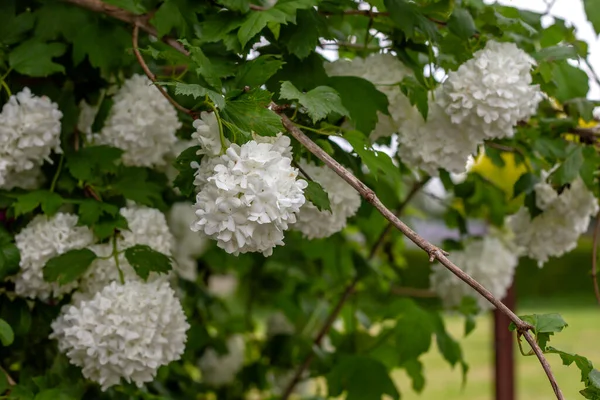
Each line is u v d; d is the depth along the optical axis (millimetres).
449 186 1712
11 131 1371
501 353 1881
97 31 1451
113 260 1406
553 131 1551
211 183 1225
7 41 1437
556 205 1572
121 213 1439
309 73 1417
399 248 1903
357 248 1873
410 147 1446
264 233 1227
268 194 1210
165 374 1536
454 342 1730
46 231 1397
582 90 1558
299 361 1831
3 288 1421
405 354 1696
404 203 1786
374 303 1890
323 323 1974
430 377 3705
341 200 1419
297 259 1927
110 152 1443
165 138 1465
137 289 1367
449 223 1815
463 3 1431
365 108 1421
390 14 1398
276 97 1408
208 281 1937
